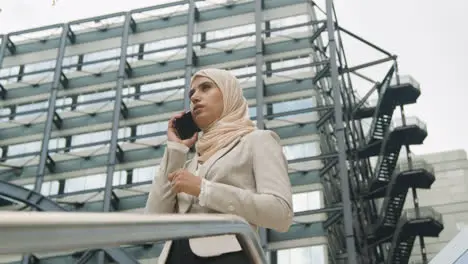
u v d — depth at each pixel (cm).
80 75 4934
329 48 4497
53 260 3806
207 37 4847
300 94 4456
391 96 4581
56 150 4600
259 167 300
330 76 4481
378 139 4616
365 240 4250
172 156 303
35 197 3306
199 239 264
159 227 163
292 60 4603
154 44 4938
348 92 4806
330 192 4219
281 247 3856
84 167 4506
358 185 4438
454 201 5541
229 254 263
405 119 4488
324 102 4681
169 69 4803
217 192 274
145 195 4291
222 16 4906
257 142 309
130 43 4981
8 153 4722
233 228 230
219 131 317
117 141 4528
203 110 321
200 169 306
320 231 3862
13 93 4991
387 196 4256
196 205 300
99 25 5109
